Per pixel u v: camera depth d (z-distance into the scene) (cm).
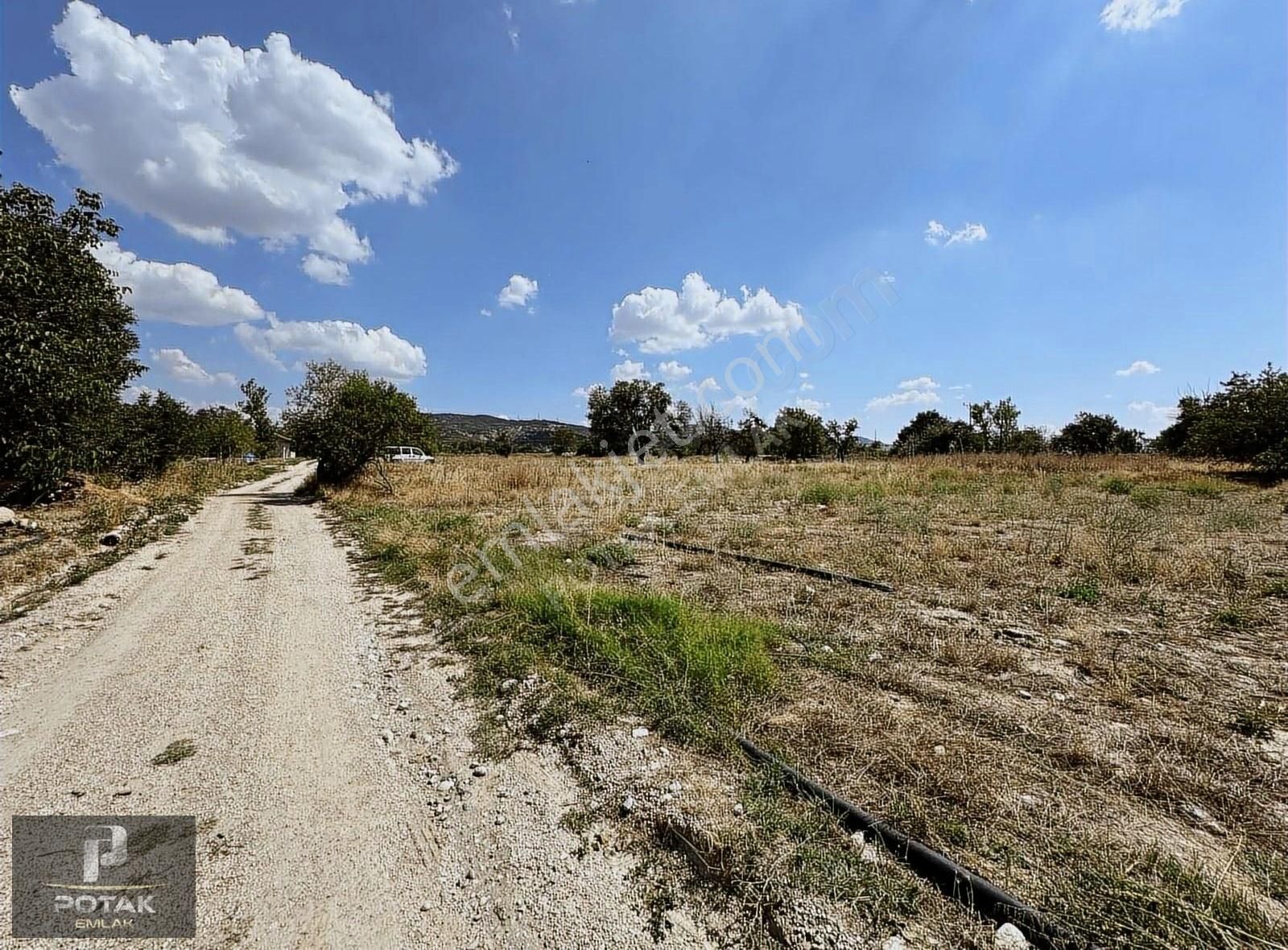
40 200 970
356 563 706
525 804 236
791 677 324
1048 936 157
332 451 1472
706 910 178
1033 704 291
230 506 1321
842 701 295
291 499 1521
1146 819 203
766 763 239
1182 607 441
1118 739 254
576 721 291
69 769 262
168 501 1267
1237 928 152
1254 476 1469
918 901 172
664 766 248
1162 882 173
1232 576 504
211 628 459
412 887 194
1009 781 226
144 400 1820
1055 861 184
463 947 170
